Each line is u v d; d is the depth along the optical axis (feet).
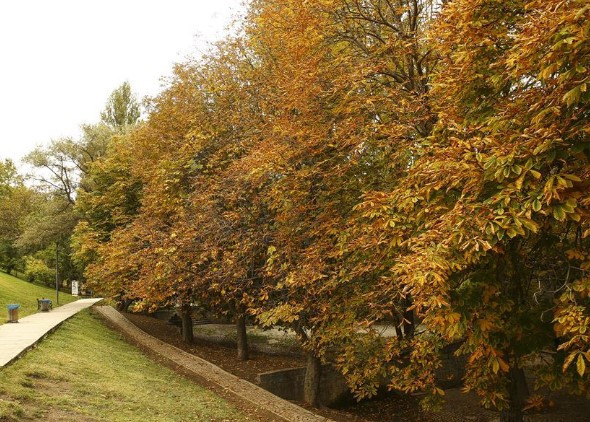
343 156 35.37
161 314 124.57
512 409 28.40
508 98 22.18
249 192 42.50
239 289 44.80
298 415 41.04
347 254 33.22
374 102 33.14
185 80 62.64
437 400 29.45
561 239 23.26
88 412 28.43
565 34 16.01
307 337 46.24
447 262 18.51
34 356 38.40
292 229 37.58
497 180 18.20
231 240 43.60
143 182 75.36
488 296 21.22
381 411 53.47
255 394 46.55
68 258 156.56
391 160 32.99
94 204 89.30
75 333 60.39
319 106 36.27
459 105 25.17
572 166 17.57
